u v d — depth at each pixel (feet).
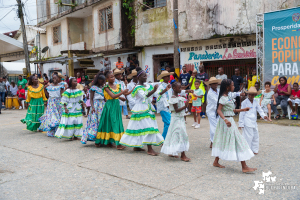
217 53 42.11
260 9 35.78
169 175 15.70
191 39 43.16
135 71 25.53
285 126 28.96
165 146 18.38
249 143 19.21
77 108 25.68
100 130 22.45
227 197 12.60
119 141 21.72
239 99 37.01
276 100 33.63
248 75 39.68
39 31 79.00
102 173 16.33
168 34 46.11
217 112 16.07
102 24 56.13
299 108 32.99
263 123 31.09
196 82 29.53
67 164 18.30
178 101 17.87
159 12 46.93
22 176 16.26
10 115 46.91
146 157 19.57
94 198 13.01
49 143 24.81
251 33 36.73
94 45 58.80
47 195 13.50
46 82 31.58
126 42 52.08
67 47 68.90
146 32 49.19
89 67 65.36
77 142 25.02
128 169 16.93
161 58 49.90
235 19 37.91
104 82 22.72
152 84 22.03
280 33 33.12
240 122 19.36
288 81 32.94
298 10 31.76
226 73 42.47
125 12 51.65
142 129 20.22
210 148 21.47
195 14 42.16
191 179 14.98
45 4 74.33
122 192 13.56
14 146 23.94
